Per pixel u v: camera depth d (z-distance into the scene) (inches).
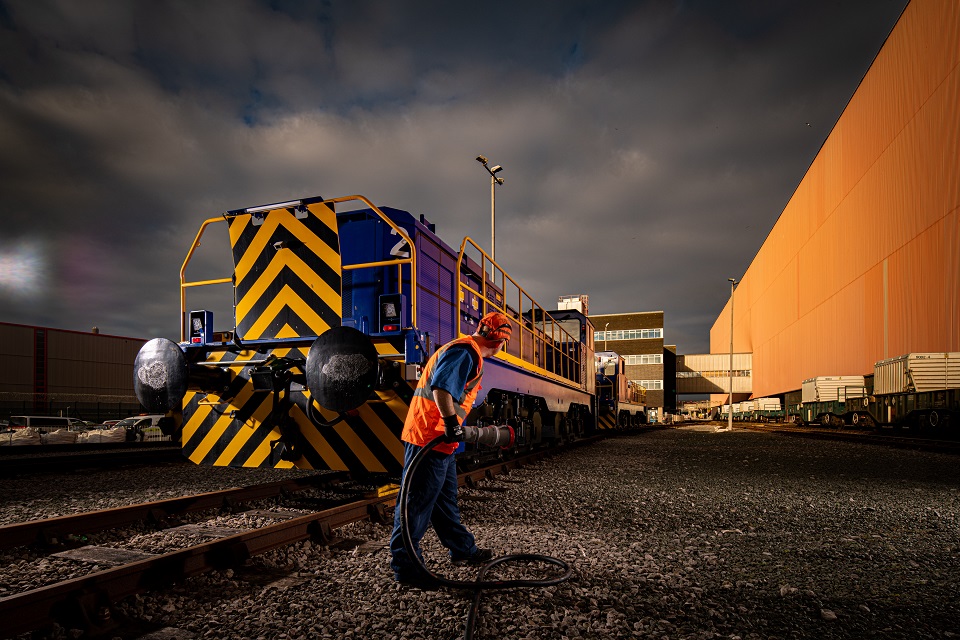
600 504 237.8
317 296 215.3
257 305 226.7
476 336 149.9
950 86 1063.6
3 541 152.9
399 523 130.9
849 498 264.4
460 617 111.9
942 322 1075.3
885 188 1375.5
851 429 1268.5
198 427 232.1
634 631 107.3
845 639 106.9
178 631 104.6
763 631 109.7
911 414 901.2
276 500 231.6
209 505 212.1
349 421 207.9
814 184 1996.8
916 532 195.8
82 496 249.8
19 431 577.9
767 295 2883.9
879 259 1409.9
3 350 1466.5
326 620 109.8
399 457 199.6
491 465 346.9
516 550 158.9
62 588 106.4
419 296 251.4
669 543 174.9
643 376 3034.0
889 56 1360.7
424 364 199.5
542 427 461.7
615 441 695.7
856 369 1571.1
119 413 1632.6
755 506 240.7
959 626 113.6
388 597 122.1
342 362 181.3
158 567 125.3
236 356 227.1
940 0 1105.4
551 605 118.9
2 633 96.6
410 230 248.2
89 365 1656.0
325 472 330.3
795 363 2292.1
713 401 4180.6
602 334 3132.4
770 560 158.6
